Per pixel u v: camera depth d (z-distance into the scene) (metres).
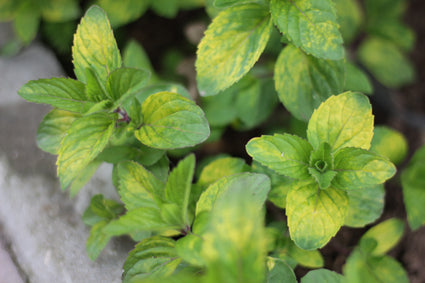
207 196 0.44
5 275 0.48
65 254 0.48
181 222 0.43
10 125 0.52
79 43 0.45
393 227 0.49
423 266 0.53
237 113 0.54
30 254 0.48
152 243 0.44
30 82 0.44
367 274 0.48
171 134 0.45
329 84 0.49
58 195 0.50
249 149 0.45
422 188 0.51
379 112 0.61
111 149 0.47
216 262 0.37
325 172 0.45
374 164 0.44
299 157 0.45
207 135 0.44
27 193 0.50
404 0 0.62
